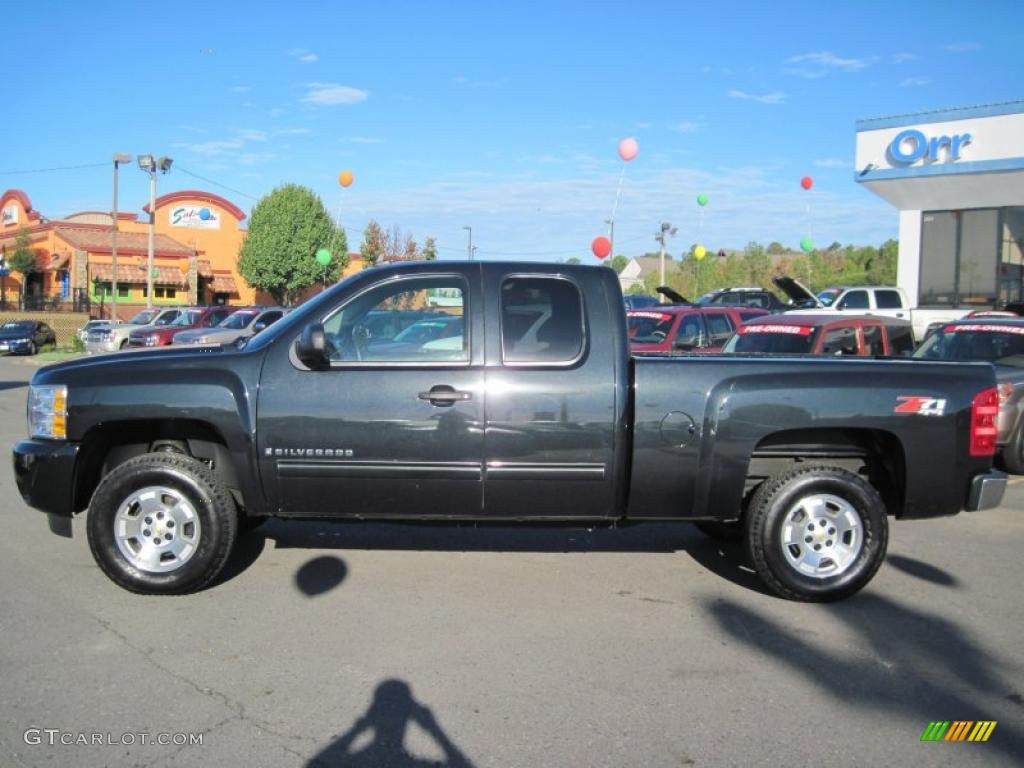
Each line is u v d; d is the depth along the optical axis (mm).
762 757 3594
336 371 5246
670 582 5824
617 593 5586
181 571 5312
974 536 7133
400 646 4676
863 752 3646
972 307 22688
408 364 5258
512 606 5316
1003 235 22141
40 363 29344
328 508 5344
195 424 5527
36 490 5359
